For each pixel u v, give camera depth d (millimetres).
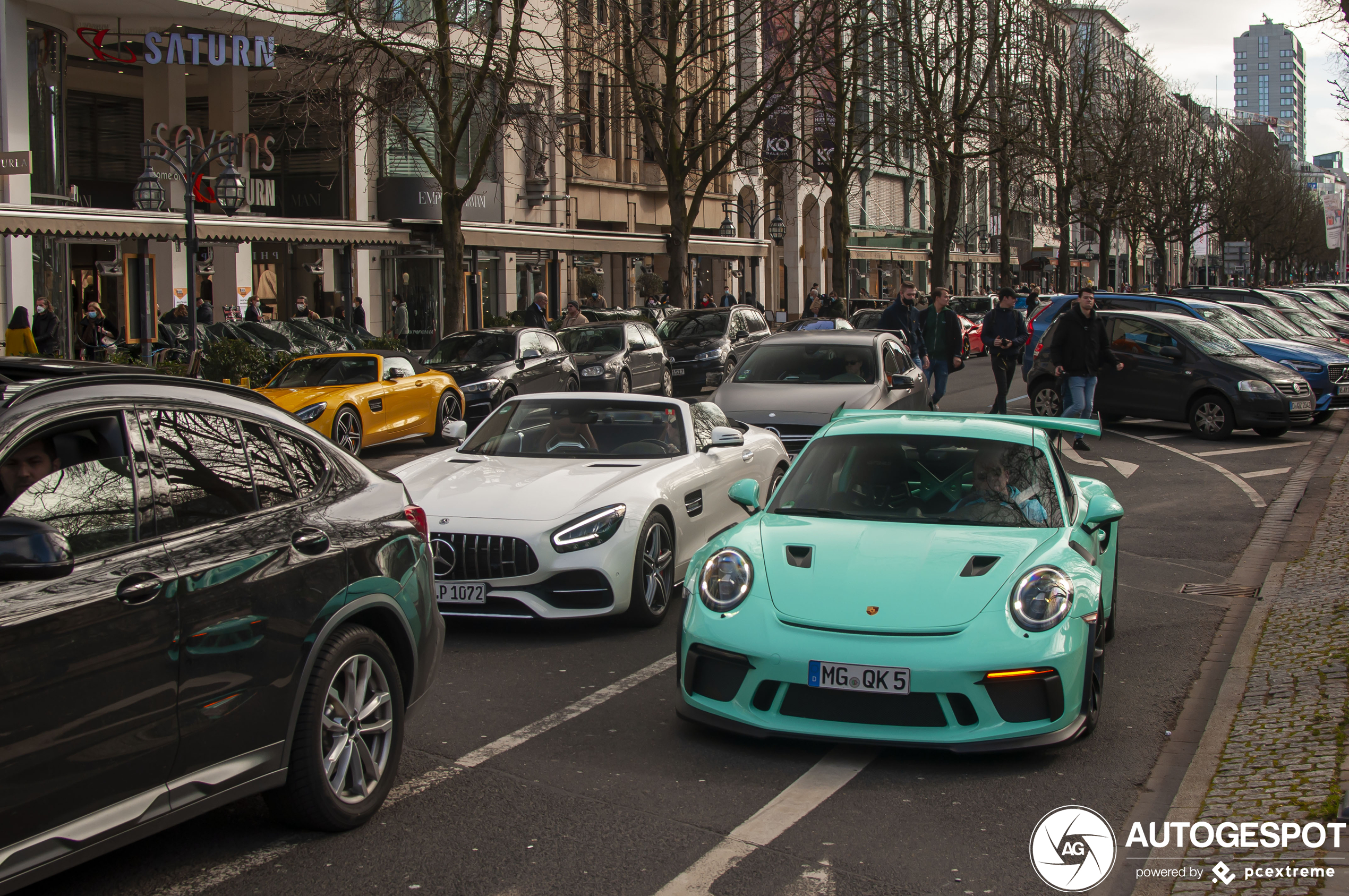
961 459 6082
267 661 3936
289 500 4289
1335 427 18734
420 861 4043
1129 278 98875
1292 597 7973
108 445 3676
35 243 24594
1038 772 4953
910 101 37406
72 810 3314
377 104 22266
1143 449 16172
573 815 4461
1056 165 49688
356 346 26609
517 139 35844
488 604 7016
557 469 7906
